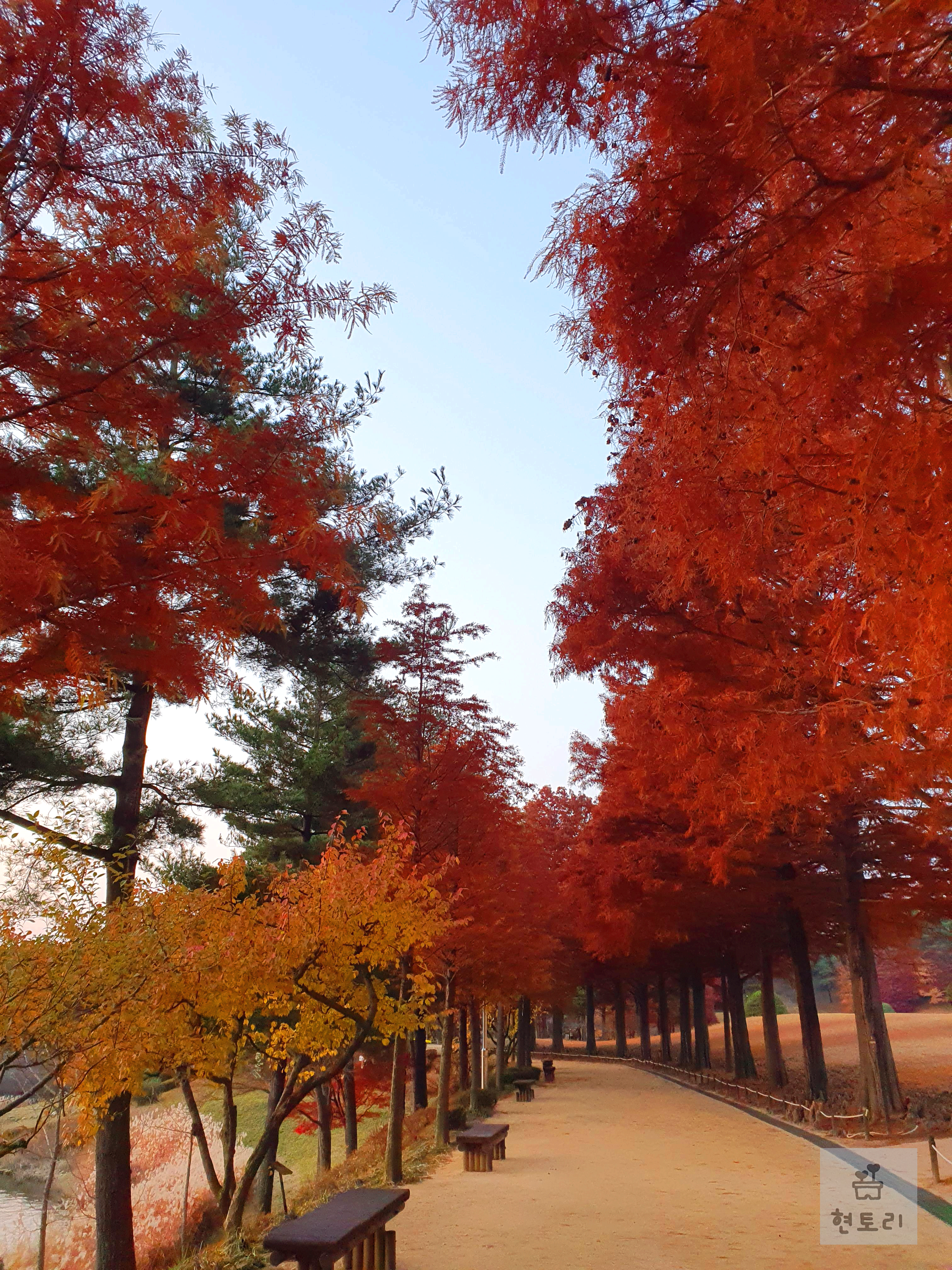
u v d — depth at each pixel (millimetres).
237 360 4957
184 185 4527
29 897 7695
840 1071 36219
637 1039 90875
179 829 16797
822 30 3473
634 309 4305
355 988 11281
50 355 4379
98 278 4289
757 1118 22906
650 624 10070
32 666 4516
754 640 9375
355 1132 26000
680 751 9719
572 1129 21641
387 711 17125
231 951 9234
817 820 15383
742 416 4875
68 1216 19062
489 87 4152
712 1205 11469
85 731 15227
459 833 17703
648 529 6891
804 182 4113
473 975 24891
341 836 12844
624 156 4426
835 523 5379
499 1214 11180
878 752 7387
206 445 4859
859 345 3645
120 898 9211
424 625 17312
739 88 3561
